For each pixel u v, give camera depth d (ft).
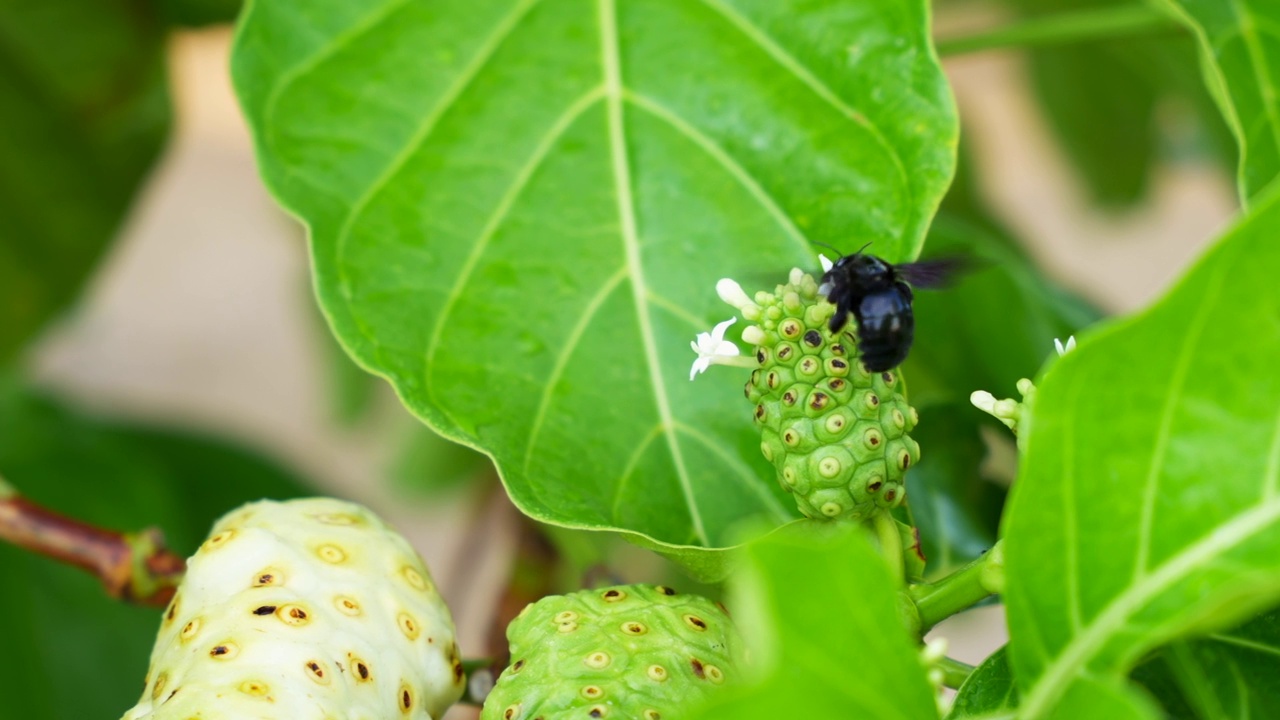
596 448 2.29
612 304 2.35
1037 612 2.06
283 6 2.46
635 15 2.46
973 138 4.19
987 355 2.77
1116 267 8.66
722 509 2.28
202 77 9.54
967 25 4.39
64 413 3.57
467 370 2.31
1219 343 2.04
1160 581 2.05
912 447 2.17
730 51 2.43
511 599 2.65
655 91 2.43
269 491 3.66
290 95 2.43
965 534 2.52
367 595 2.20
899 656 2.00
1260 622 2.14
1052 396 2.05
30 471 3.40
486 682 2.35
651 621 2.17
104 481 3.45
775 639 1.91
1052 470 2.06
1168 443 2.06
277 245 9.53
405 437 3.83
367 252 2.37
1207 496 2.05
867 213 2.35
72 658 3.28
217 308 8.97
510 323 2.34
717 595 2.36
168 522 3.46
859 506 2.16
